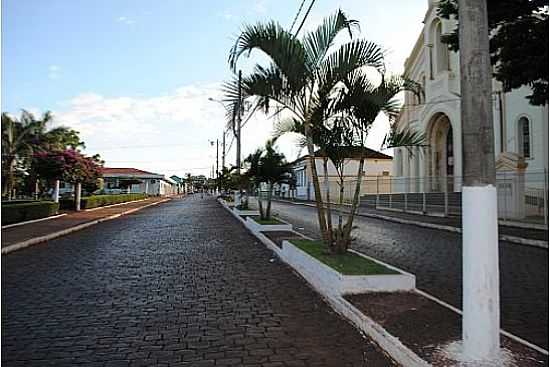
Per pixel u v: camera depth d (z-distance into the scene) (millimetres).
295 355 4656
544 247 12016
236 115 9281
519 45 11047
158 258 10891
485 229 4250
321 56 8734
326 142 8914
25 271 9305
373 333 5062
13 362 4562
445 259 10391
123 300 6922
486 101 4344
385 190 29828
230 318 5938
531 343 4867
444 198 20984
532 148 20000
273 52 8398
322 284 7348
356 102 8578
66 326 5676
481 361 4121
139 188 73312
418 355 4316
